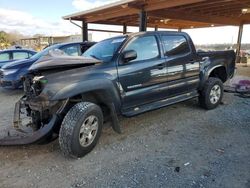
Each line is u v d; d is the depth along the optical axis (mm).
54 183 2779
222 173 2889
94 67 3539
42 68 3146
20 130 3535
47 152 3529
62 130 3174
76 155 3262
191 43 4961
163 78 4359
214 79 5391
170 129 4344
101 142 3836
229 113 5188
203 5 10109
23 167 3141
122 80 3754
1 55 9641
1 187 2727
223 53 5719
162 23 16578
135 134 4141
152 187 2654
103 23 14430
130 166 3107
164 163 3158
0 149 3643
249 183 2684
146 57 4148
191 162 3168
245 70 13031
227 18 14609
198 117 4953
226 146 3607
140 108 4141
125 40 3977
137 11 10000
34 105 3342
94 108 3408
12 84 7551
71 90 3213
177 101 4742
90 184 2744
